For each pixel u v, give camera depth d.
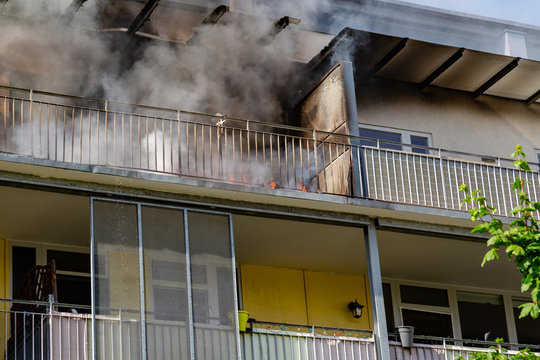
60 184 13.84
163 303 13.80
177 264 14.11
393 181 15.90
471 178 16.53
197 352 13.76
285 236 16.14
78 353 13.26
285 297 17.28
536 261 12.18
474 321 18.70
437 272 18.14
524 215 12.73
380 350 15.09
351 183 15.59
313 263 17.41
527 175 16.98
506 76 18.94
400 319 18.08
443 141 19.02
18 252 15.59
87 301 15.85
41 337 13.13
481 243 16.78
